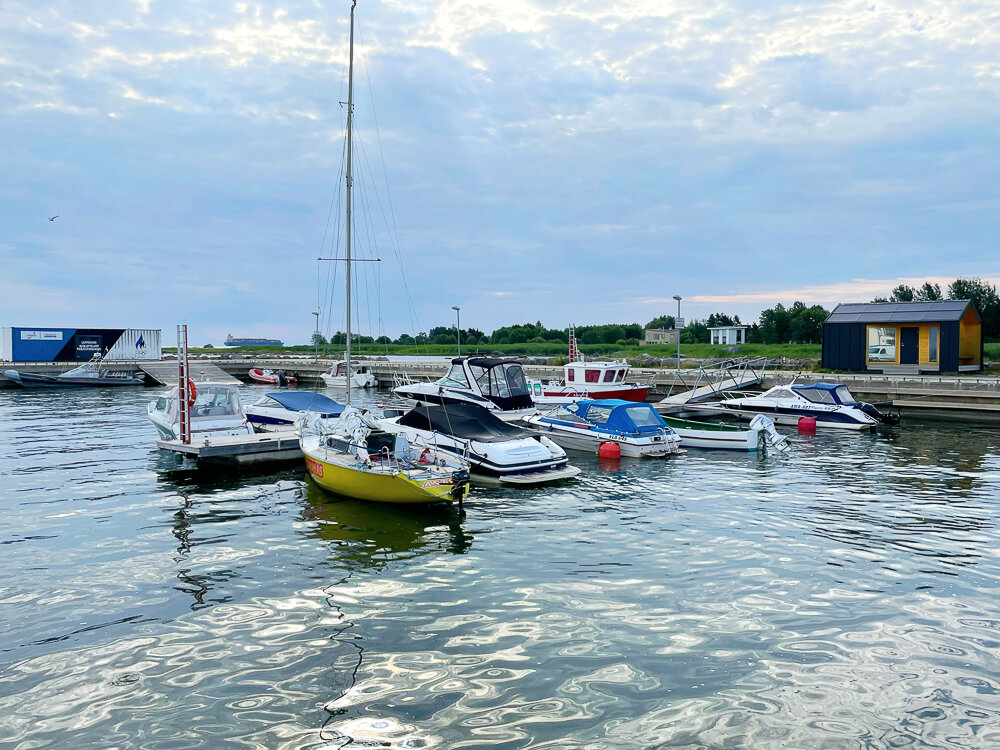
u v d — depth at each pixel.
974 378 35.19
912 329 39.50
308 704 6.62
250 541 11.86
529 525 12.85
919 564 10.47
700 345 78.69
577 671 7.24
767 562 10.63
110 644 7.94
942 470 17.84
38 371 52.41
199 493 15.51
